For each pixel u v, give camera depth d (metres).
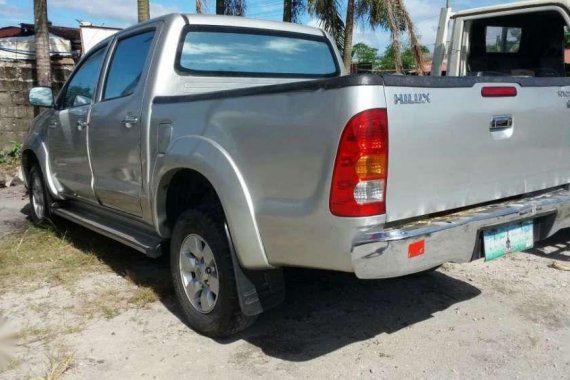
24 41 16.19
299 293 4.58
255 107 3.24
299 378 3.32
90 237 6.09
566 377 3.32
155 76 4.19
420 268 3.07
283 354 3.60
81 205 5.78
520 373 3.36
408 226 3.12
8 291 4.61
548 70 6.84
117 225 4.96
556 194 4.06
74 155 5.34
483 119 3.44
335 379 3.30
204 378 3.32
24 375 3.35
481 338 3.80
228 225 3.42
